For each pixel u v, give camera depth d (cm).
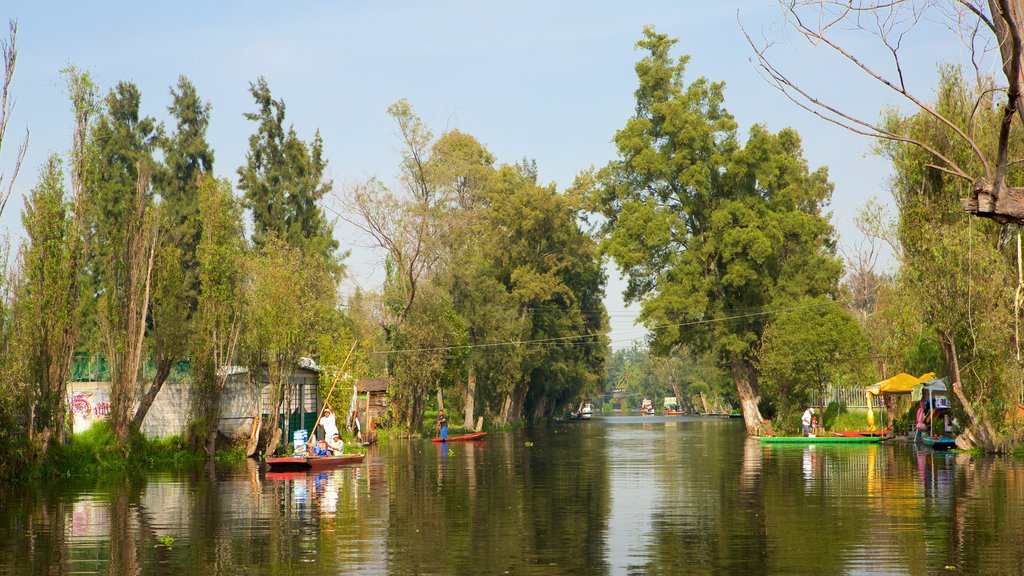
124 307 3391
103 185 6284
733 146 6512
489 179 8494
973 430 3688
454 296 7569
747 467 3209
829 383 5625
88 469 3025
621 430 7825
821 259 6544
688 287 6300
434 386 6550
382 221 6378
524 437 6275
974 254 3438
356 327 6719
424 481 2750
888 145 3603
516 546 1534
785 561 1377
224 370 3897
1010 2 884
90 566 1373
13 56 2667
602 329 9981
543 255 8612
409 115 6350
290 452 3906
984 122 3316
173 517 1914
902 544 1512
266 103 7325
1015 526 1697
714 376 11225
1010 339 3450
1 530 1736
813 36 923
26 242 2895
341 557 1438
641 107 6788
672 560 1397
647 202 6512
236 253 3984
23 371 2823
